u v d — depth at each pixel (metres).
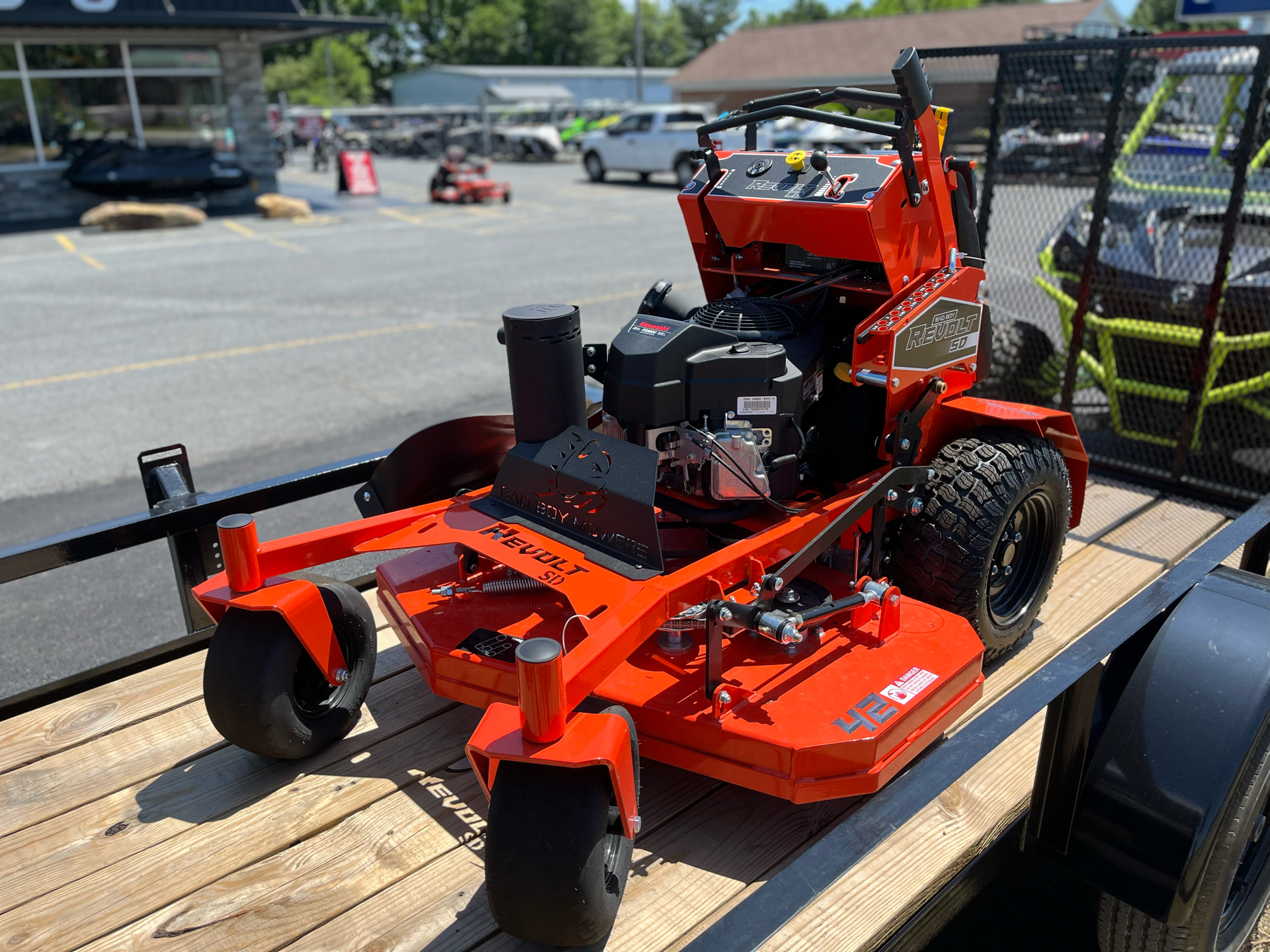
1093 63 4.91
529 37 91.81
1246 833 2.18
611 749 1.84
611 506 2.48
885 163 2.77
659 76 66.12
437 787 2.60
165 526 3.00
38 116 18.95
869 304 3.09
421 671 2.71
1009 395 5.09
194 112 20.36
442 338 9.76
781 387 2.63
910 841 2.33
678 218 18.98
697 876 2.27
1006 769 2.61
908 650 2.61
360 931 2.14
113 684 3.12
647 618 2.23
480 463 3.31
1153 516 4.27
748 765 2.29
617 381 2.60
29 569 2.74
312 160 35.28
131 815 2.52
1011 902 2.87
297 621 2.49
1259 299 4.43
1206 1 8.73
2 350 9.53
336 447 6.55
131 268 14.16
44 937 2.15
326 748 2.77
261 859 2.36
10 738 2.86
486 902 2.21
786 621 2.21
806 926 2.08
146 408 7.57
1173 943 2.29
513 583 2.85
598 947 2.07
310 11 85.75
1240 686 2.14
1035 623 3.43
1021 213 5.27
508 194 22.03
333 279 13.12
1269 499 2.86
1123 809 2.18
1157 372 4.82
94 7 17.62
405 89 66.38
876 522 2.79
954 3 87.00
